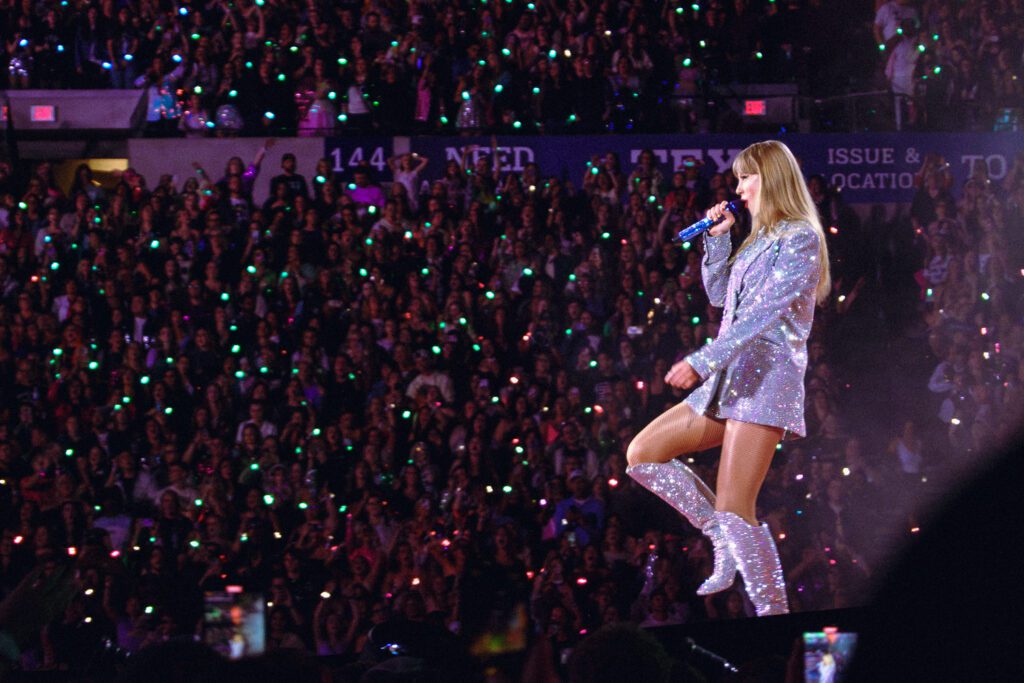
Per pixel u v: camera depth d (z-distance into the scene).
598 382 38.94
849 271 45.47
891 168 49.50
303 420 35.88
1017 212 47.25
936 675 7.23
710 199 45.72
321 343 39.66
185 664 7.54
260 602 10.71
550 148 47.12
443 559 31.02
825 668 9.10
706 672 10.27
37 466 34.16
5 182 44.22
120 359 37.97
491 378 38.88
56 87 47.03
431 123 47.12
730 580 14.52
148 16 47.75
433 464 34.59
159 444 34.94
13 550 31.22
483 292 41.44
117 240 42.12
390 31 47.94
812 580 32.62
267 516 32.50
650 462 14.80
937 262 45.78
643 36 49.00
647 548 31.95
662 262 42.84
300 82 46.69
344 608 29.52
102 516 32.94
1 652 9.59
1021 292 44.62
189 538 31.73
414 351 39.66
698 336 40.72
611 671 7.91
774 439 13.98
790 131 49.78
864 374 43.00
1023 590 7.38
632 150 47.75
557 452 35.81
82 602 27.56
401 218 43.34
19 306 39.84
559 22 49.19
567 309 41.19
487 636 10.43
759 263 14.02
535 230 43.56
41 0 47.31
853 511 34.94
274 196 43.53
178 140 46.03
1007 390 40.75
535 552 33.16
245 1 47.38
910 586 7.54
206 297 40.25
